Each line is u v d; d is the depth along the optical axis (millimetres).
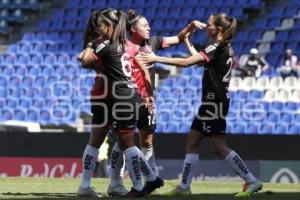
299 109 50875
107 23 20422
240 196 21109
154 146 42719
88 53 20312
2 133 44938
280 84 53500
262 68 55250
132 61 20859
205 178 41375
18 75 63250
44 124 55969
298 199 20328
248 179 21438
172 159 42344
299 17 62594
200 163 41531
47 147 44125
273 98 52656
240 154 41562
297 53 60156
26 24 71000
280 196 21516
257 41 62000
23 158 44375
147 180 20969
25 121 56656
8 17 71375
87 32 21391
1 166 44719
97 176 40406
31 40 67562
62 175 43438
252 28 63250
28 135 44375
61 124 55062
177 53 61219
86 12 70250
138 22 22188
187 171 21594
